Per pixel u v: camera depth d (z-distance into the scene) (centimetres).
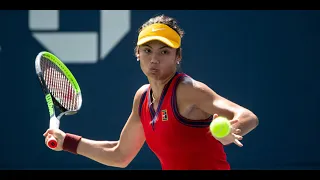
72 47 3428
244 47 3366
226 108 1416
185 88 1488
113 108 3425
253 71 3366
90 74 3425
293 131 3369
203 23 3381
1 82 3472
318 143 3359
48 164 3466
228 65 3366
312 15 3347
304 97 3362
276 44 3362
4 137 3469
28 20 3450
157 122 1528
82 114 3425
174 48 1534
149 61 1528
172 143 1517
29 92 3469
